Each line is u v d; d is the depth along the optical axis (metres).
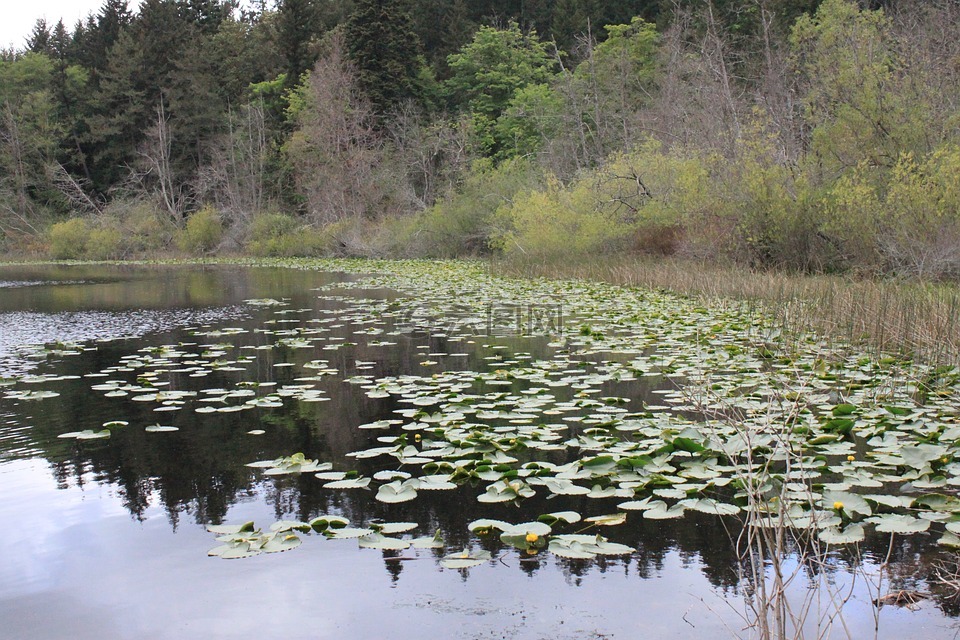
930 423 5.59
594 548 3.67
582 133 32.03
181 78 48.25
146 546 3.87
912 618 3.10
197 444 5.55
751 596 3.27
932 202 13.22
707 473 4.61
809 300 11.27
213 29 56.88
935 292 10.33
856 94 15.41
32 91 51.06
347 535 3.91
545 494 4.48
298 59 49.31
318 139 40.25
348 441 5.54
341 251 35.03
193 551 3.80
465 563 3.57
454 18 50.44
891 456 4.89
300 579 3.49
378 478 4.73
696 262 17.47
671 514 3.97
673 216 19.45
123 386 7.51
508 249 23.83
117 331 11.48
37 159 48.97
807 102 17.05
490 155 42.72
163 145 46.12
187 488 4.67
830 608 3.20
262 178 45.50
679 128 27.91
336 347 9.59
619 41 39.47
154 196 45.97
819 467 4.62
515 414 6.08
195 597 3.35
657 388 7.04
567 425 5.77
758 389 6.86
